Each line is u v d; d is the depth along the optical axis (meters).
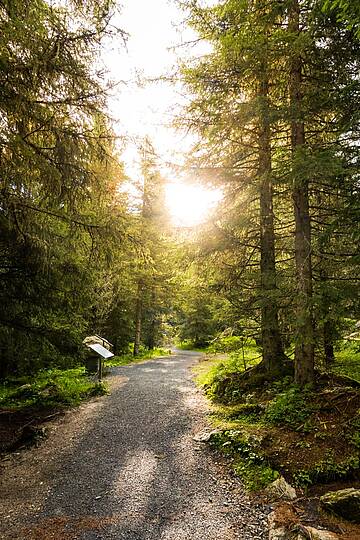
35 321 7.73
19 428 7.03
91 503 4.29
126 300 21.75
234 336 11.16
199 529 3.72
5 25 4.77
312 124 7.55
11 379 11.65
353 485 4.35
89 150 6.34
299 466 4.77
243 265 9.25
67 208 6.59
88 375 13.17
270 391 7.62
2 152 5.69
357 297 5.71
